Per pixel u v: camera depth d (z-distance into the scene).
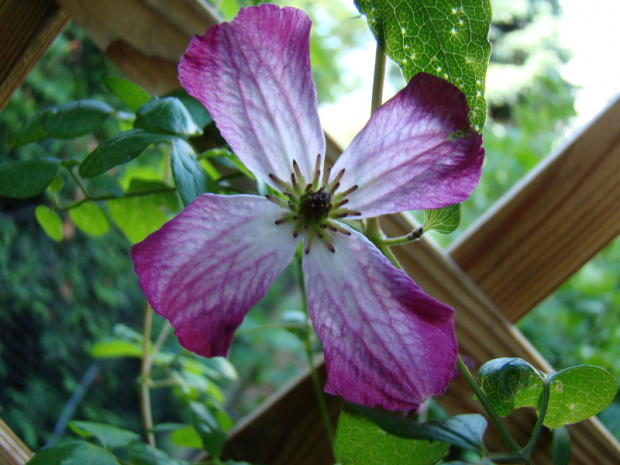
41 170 0.11
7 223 0.31
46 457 0.09
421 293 0.08
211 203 0.08
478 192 0.36
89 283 0.36
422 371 0.08
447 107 0.09
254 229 0.09
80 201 0.13
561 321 0.27
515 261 0.14
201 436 0.13
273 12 0.08
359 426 0.09
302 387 0.15
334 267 0.09
